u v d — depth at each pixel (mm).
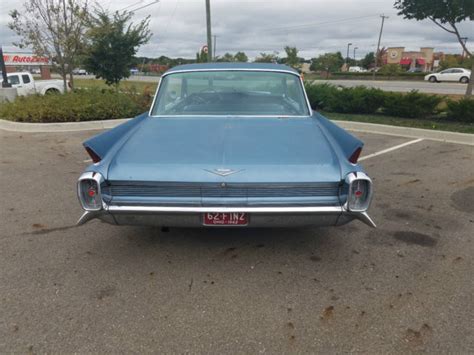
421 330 2354
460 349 2201
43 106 9953
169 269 3047
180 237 3584
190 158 2816
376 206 4375
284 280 2900
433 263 3139
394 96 10758
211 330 2359
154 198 2730
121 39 16828
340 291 2760
